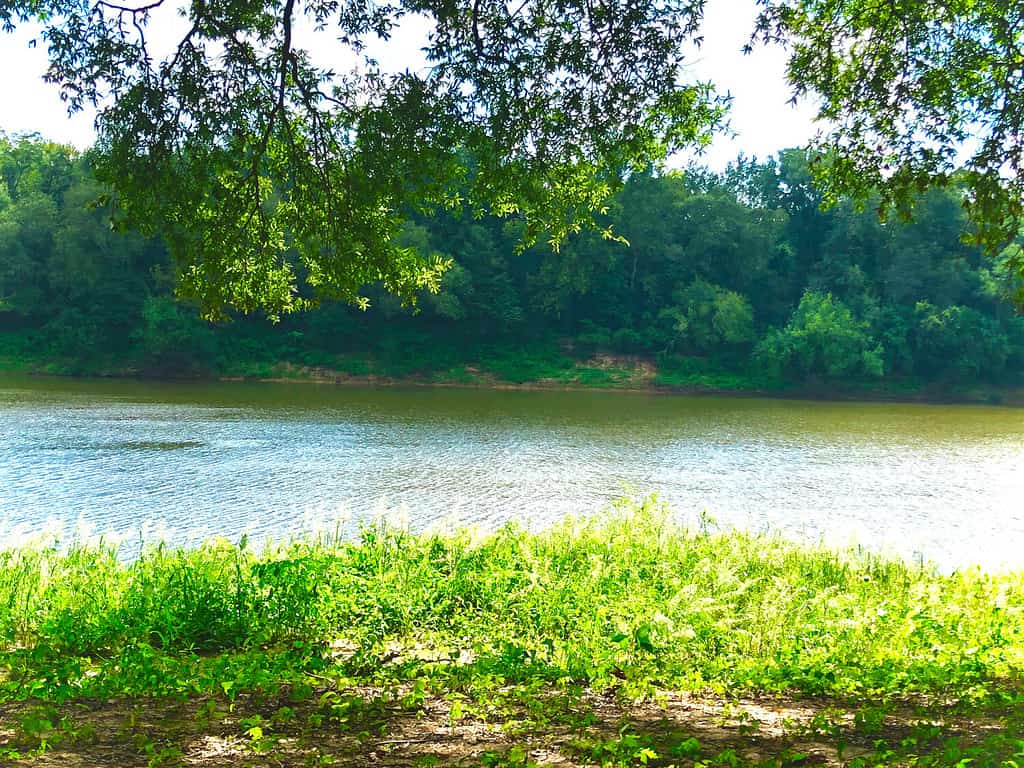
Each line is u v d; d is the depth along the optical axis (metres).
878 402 69.06
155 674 6.96
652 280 83.56
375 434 36.66
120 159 10.38
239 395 55.53
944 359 76.75
